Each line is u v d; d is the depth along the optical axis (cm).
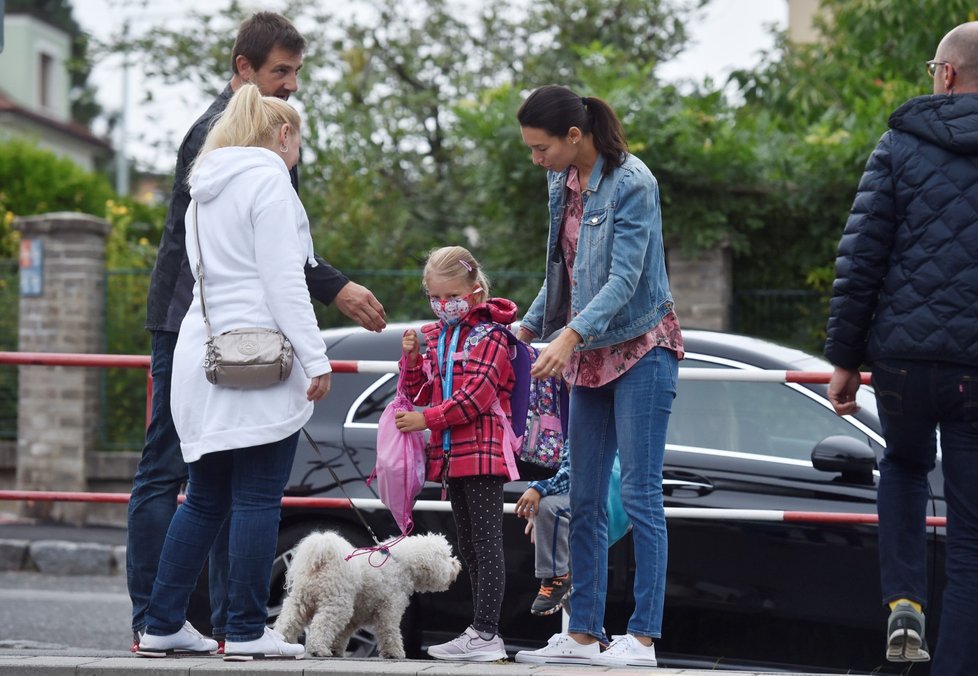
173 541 649
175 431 720
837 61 2066
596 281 664
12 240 2045
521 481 805
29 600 1271
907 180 555
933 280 543
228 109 646
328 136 2134
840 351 581
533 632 804
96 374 1777
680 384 833
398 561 741
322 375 608
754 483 793
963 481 552
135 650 713
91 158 5122
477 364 686
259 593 628
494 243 1927
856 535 769
